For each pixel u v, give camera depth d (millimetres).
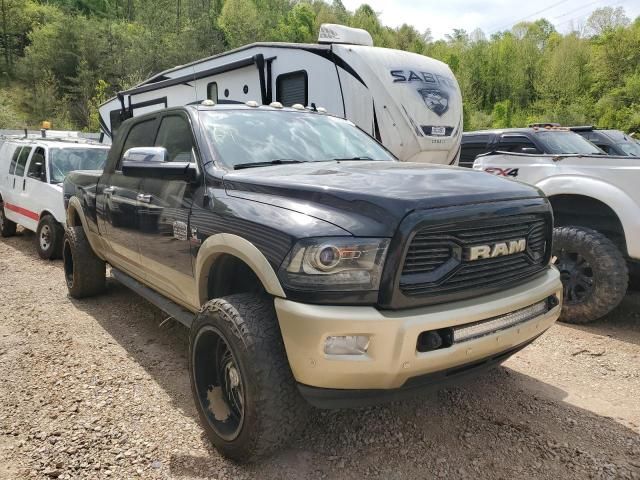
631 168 5102
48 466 2953
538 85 58250
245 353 2732
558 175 5645
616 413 3566
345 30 8898
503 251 2891
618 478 2857
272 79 9320
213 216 3248
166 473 2895
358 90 8141
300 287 2588
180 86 11805
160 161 3607
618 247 5348
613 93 46094
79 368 4176
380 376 2535
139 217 4199
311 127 4340
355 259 2545
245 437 2785
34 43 60719
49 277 7020
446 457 3035
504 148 8672
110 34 57719
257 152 3803
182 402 3660
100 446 3135
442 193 2768
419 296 2590
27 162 9023
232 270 3385
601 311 5105
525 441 3193
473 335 2742
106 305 5762
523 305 2930
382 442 3180
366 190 2764
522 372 4195
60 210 7559
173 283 3877
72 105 53750
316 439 3209
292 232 2676
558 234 5332
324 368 2516
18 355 4418
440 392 3797
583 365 4355
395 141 8094
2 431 3291
